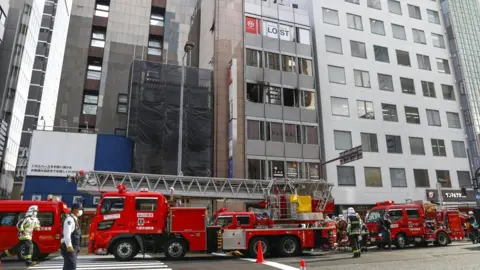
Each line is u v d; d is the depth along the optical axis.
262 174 28.38
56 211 14.38
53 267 11.06
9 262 12.92
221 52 30.86
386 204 19.78
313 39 34.88
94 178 20.20
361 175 31.94
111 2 41.91
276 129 29.98
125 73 39.44
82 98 37.88
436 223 19.53
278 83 31.25
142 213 13.53
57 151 25.14
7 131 38.62
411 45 39.00
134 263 12.17
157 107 28.06
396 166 33.62
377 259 12.99
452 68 40.56
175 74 29.52
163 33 43.22
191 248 13.79
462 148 37.50
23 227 11.64
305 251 17.09
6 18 39.94
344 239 16.86
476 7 56.66
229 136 28.67
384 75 36.34
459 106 39.19
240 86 30.23
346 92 34.00
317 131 31.22
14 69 40.56
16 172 49.38
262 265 11.48
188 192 21.70
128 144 26.86
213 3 33.19
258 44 31.75
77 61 38.69
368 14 37.81
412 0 41.03
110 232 13.11
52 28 59.22
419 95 37.44
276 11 33.38
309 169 29.95
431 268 10.36
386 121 34.78
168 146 27.48
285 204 16.95
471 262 11.54
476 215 19.92
